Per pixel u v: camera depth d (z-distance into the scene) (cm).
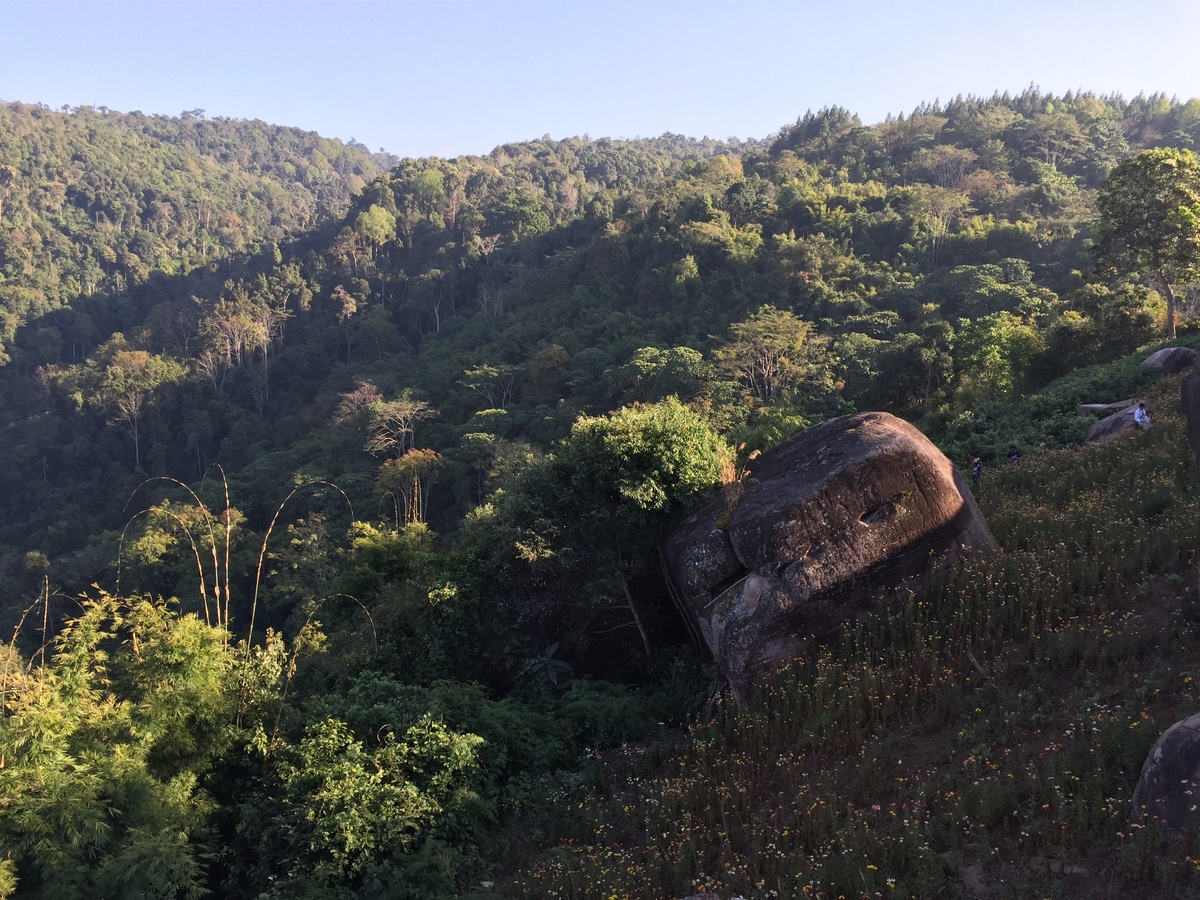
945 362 3488
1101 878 476
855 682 776
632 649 1155
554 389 5809
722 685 934
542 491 1155
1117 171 2983
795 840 610
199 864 737
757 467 1130
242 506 5159
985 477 1534
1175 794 478
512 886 677
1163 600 770
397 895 681
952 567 917
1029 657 751
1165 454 1217
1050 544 968
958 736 670
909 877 519
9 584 4703
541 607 1141
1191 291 3666
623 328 6419
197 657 834
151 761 795
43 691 751
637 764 834
